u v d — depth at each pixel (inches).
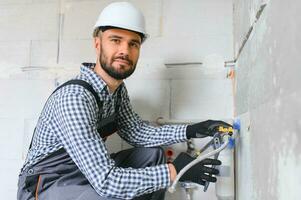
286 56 23.4
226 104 60.8
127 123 56.6
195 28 63.4
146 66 64.4
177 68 63.4
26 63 69.5
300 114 20.3
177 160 43.2
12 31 70.9
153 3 65.2
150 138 55.0
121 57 46.9
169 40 64.0
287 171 23.2
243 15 47.7
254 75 37.1
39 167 44.2
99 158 39.7
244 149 45.0
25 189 44.1
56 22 69.2
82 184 44.2
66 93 42.4
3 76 70.1
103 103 47.1
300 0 20.3
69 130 40.4
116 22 47.2
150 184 40.2
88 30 67.7
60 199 42.1
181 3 64.4
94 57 66.9
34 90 68.6
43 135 45.3
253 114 37.5
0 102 69.6
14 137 68.1
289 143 22.6
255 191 35.9
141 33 49.6
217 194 55.8
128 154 52.1
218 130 48.5
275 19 26.7
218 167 55.1
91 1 68.1
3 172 67.6
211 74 61.9
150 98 63.8
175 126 54.0
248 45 42.6
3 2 71.7
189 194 58.5
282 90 24.5
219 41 62.3
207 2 63.6
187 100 62.5
